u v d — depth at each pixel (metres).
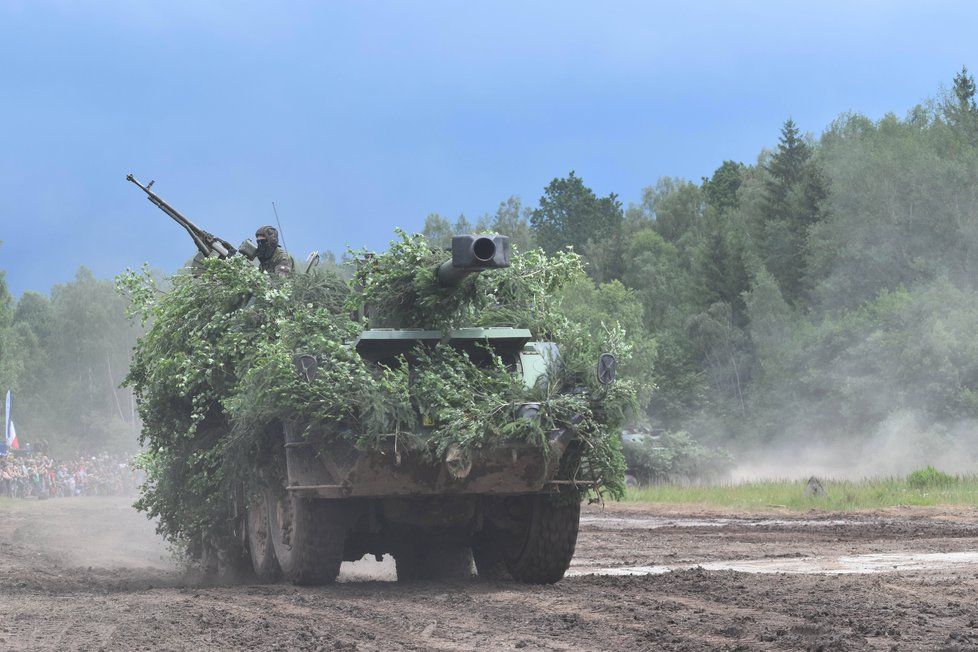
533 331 25.78
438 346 24.45
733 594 22.05
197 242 31.20
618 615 19.64
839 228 196.38
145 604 22.22
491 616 19.91
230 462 26.12
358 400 23.00
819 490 65.88
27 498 115.56
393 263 24.69
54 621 20.06
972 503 57.09
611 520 56.19
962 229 178.62
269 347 23.56
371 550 27.25
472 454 23.12
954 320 140.00
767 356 186.00
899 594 21.75
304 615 20.44
